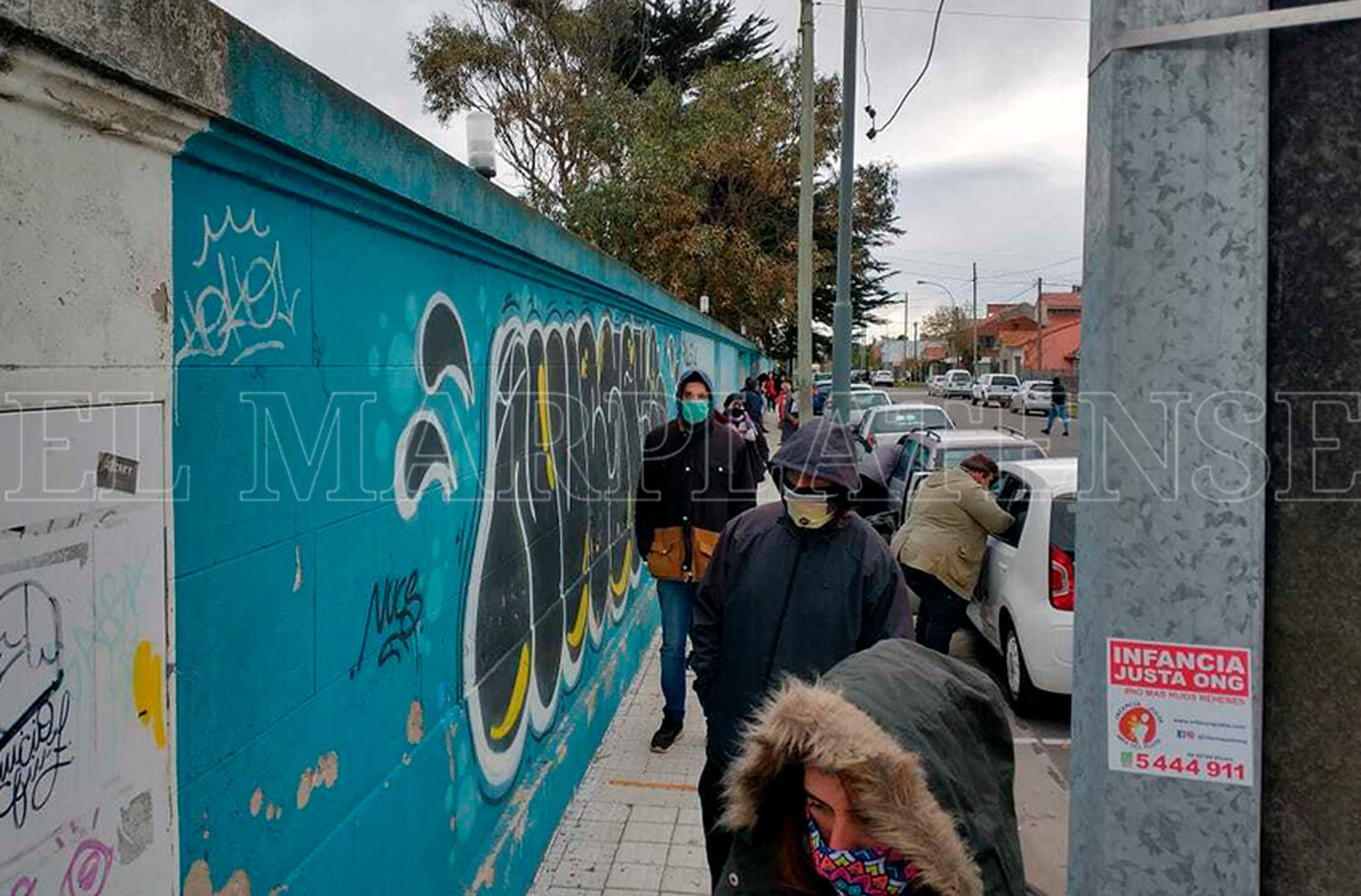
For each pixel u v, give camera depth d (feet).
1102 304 5.52
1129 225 5.40
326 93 6.96
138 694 5.06
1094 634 5.61
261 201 6.48
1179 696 5.40
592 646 17.87
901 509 29.43
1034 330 272.51
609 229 77.36
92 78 4.60
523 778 12.89
